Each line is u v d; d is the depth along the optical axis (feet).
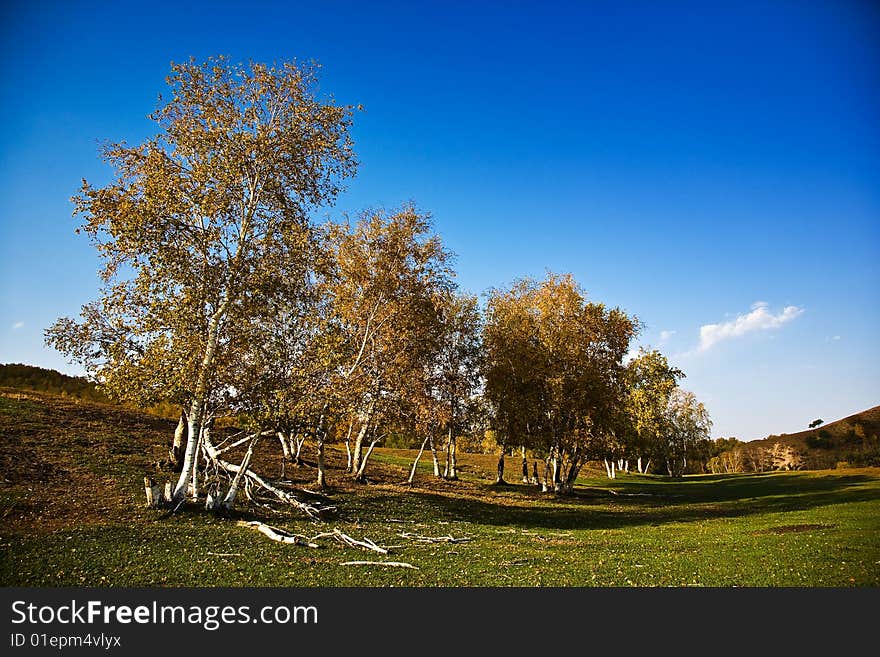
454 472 189.57
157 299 76.79
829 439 461.78
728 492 194.59
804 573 55.83
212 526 74.38
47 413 124.98
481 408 182.19
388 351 135.13
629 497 176.76
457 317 178.19
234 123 86.74
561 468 174.60
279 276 84.12
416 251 139.33
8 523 65.82
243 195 87.20
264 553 63.16
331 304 130.41
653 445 277.85
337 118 92.79
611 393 163.43
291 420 86.79
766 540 78.48
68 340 83.51
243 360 83.15
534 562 64.49
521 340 171.83
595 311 167.22
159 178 79.66
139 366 76.69
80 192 77.30
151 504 79.20
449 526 93.81
